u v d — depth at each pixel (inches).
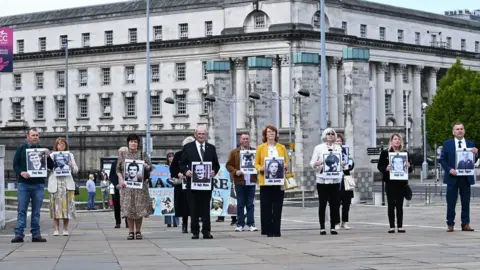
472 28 6338.6
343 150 1348.4
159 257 922.1
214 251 978.7
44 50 5654.5
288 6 4736.7
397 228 1234.0
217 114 3331.7
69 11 5684.1
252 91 3161.9
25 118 5753.0
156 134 5078.7
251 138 3164.4
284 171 1189.1
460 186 1229.1
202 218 1194.6
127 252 986.7
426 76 5910.4
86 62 5502.0
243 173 1312.7
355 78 2728.8
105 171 2551.7
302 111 2876.5
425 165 4537.4
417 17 5777.6
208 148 1186.6
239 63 4874.5
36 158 1176.2
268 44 4758.9
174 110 5177.2
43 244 1131.9
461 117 5039.4
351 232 1262.3
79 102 5541.3
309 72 2913.4
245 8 4864.7
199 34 5108.3
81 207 2549.2
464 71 5236.2
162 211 1581.0
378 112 5393.7
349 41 5039.4
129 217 1195.9
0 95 5856.3
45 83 5669.3
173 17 5211.6
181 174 1200.2
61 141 1323.8
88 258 922.7
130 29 5369.1
